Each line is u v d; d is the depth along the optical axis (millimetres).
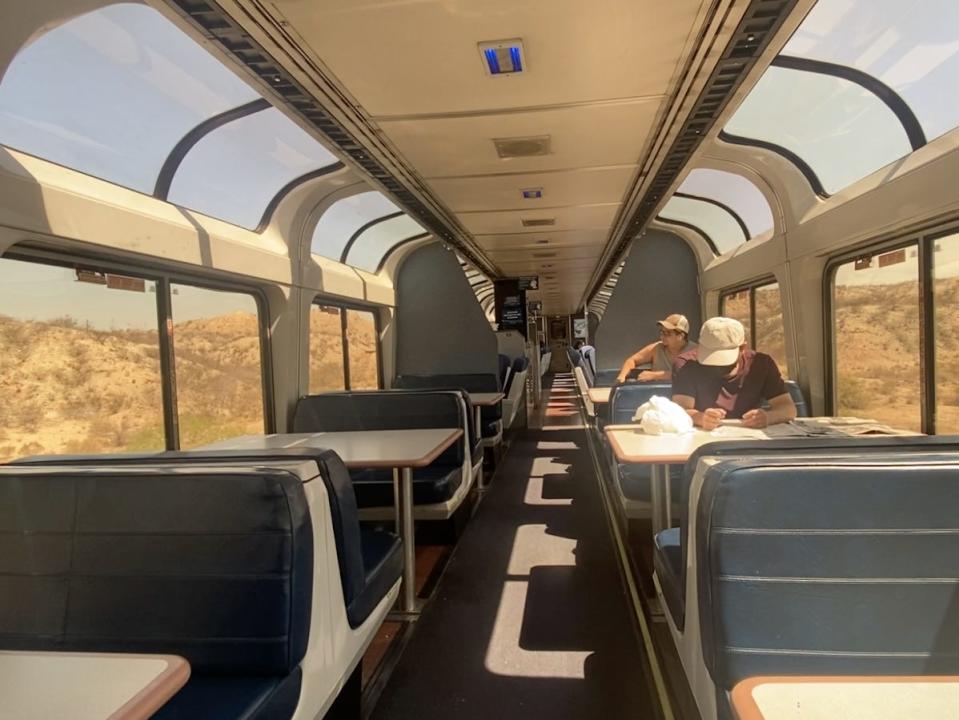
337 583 2363
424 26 2447
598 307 18562
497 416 7949
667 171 4551
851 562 1738
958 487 1728
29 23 2217
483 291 11508
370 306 7781
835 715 1069
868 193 3820
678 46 2645
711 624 1803
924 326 3557
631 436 3400
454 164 4293
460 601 3826
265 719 1843
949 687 1152
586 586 3984
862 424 3439
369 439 4094
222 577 2020
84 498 2105
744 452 2098
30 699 1188
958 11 2734
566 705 2719
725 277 6910
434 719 2656
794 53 3297
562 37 2566
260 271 4734
